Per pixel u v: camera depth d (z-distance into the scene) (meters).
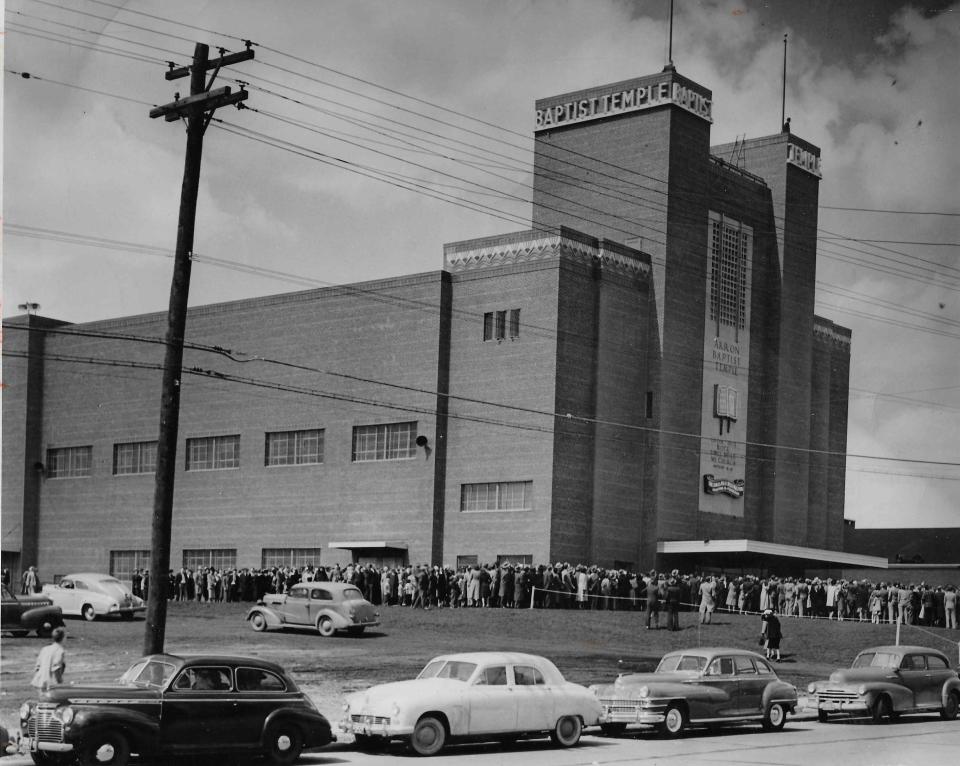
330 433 68.19
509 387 62.28
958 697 32.50
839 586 55.72
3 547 79.88
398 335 66.00
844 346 83.69
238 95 27.55
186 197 27.73
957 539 80.12
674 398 66.56
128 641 41.00
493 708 24.22
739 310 72.38
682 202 67.69
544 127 71.94
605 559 62.75
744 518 71.81
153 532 26.53
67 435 79.19
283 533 69.44
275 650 39.78
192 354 74.50
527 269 62.50
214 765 22.23
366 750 24.11
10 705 28.16
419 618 50.16
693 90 68.50
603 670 36.66
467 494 63.25
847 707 30.67
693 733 28.47
